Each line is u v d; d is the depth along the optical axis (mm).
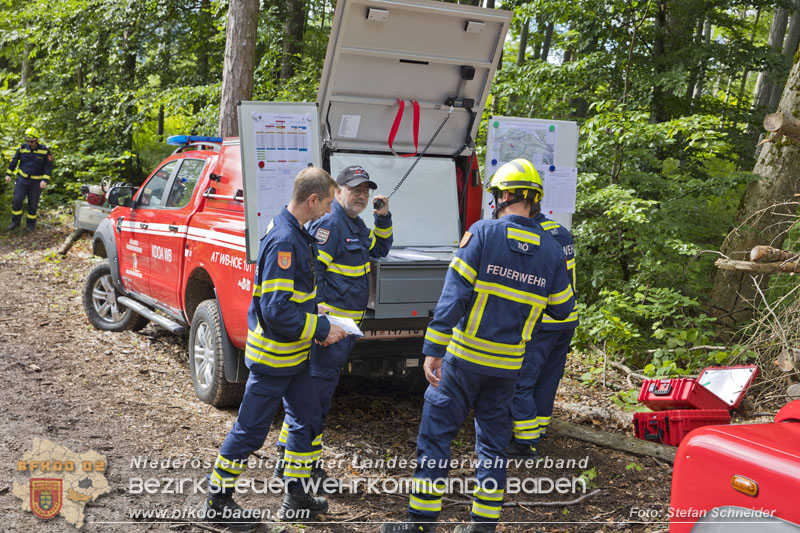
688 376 6227
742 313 7480
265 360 3268
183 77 16094
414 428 5016
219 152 5551
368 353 4711
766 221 7484
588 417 5414
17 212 12562
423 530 3268
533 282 3188
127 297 7012
